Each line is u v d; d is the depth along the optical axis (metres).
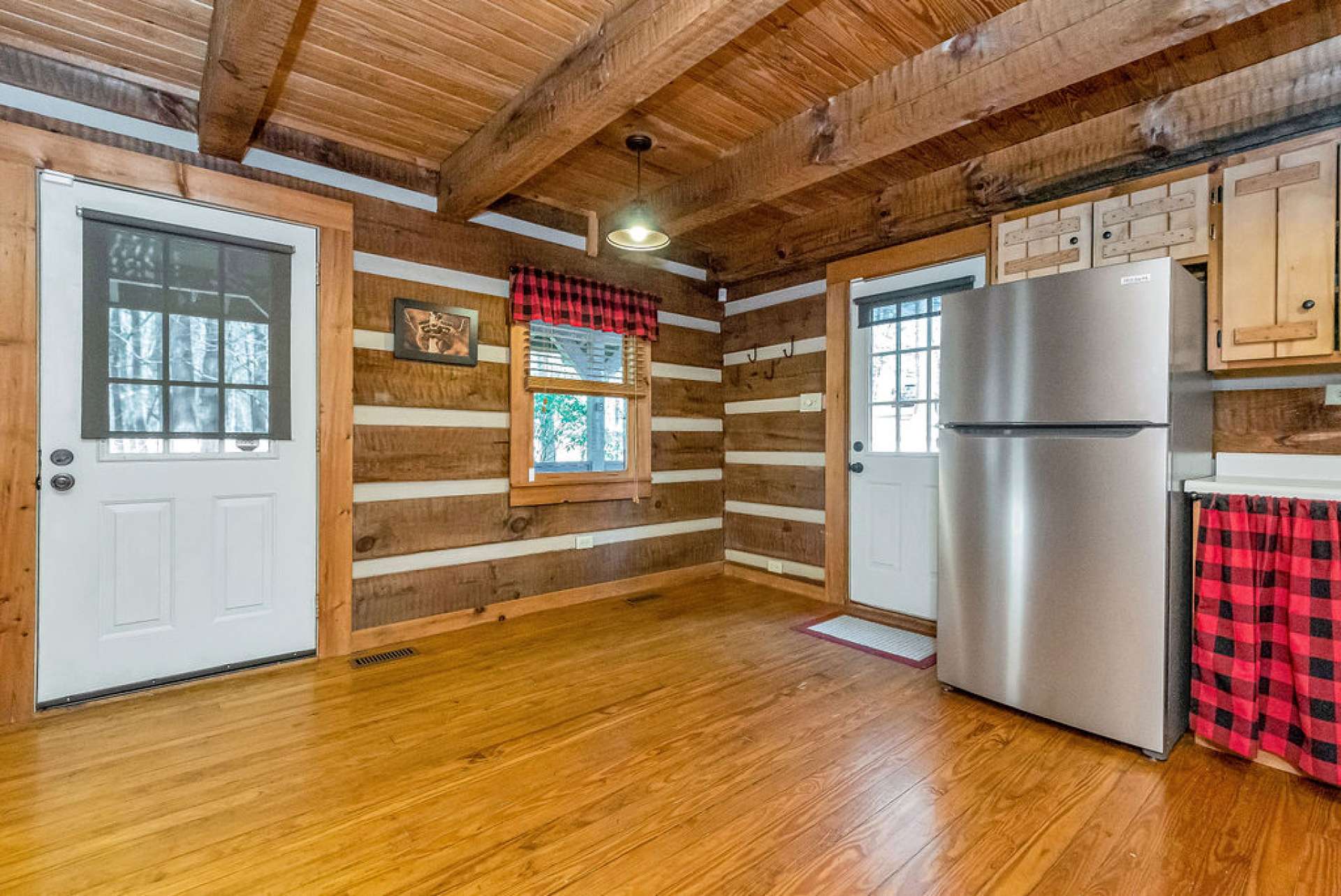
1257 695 1.92
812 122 2.58
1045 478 2.19
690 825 1.64
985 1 1.92
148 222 2.42
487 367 3.41
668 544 4.29
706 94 2.48
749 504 4.46
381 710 2.31
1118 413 2.03
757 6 1.62
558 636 3.20
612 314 3.86
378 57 2.25
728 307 4.62
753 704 2.39
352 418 2.93
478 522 3.37
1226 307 2.21
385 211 3.05
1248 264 2.16
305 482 2.81
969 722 2.24
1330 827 1.62
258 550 2.70
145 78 2.42
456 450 3.28
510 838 1.58
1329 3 1.85
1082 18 1.79
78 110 2.32
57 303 2.26
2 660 2.17
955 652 2.46
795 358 4.14
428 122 2.75
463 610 3.32
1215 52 2.10
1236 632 1.94
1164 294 1.94
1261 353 2.13
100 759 1.94
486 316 3.41
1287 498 1.85
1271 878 1.44
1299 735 1.84
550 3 1.96
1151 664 1.97
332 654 2.88
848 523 3.82
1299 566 1.82
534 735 2.13
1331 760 1.76
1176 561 2.02
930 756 2.00
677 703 2.40
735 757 1.99
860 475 3.75
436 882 1.43
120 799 1.73
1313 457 2.25
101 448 2.36
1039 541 2.21
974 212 3.01
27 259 2.21
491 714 2.29
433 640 3.13
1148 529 1.97
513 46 2.19
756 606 3.77
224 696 2.43
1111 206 2.55
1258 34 2.00
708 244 4.36
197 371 2.53
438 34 2.12
